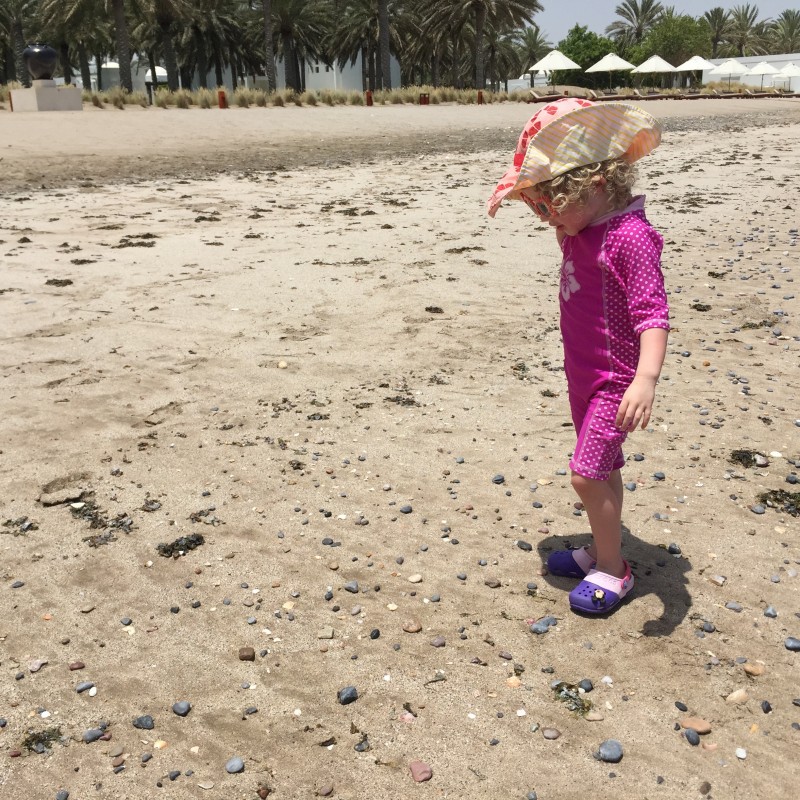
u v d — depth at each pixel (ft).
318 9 165.58
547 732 6.75
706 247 24.94
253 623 8.15
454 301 19.49
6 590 8.65
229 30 170.71
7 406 13.34
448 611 8.37
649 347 7.17
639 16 267.18
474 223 29.22
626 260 7.25
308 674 7.46
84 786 6.23
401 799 6.12
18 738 6.70
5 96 97.04
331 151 58.44
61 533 9.75
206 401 13.66
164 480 11.02
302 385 14.38
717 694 7.19
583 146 7.02
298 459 11.64
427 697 7.17
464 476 11.18
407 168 47.75
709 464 11.47
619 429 7.65
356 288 20.54
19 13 155.12
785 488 10.85
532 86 190.80
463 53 203.10
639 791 6.19
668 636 7.95
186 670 7.50
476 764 6.45
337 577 8.92
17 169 45.57
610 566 8.43
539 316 18.40
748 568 9.06
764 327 17.53
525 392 14.12
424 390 14.20
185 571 9.03
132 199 35.45
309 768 6.42
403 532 9.80
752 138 65.00
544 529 9.86
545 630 8.05
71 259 23.65
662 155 52.11
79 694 7.20
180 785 6.24
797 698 7.14
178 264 23.06
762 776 6.33
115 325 17.56
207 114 82.33
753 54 299.79
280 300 19.49
